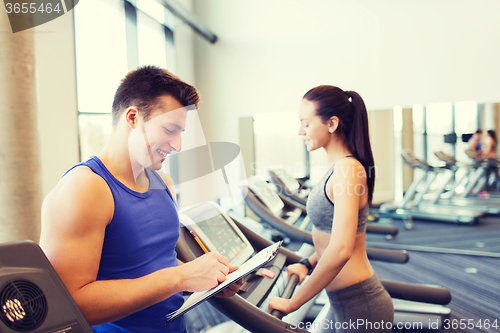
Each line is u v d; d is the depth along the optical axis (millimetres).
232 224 1267
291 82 3604
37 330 448
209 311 1893
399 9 3297
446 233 3986
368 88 3426
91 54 2402
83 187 597
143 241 703
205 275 690
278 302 978
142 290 623
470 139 3586
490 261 3357
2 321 424
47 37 1846
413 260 3439
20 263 471
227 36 3781
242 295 1067
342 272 1023
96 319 580
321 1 3506
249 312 868
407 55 3309
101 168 667
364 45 3410
